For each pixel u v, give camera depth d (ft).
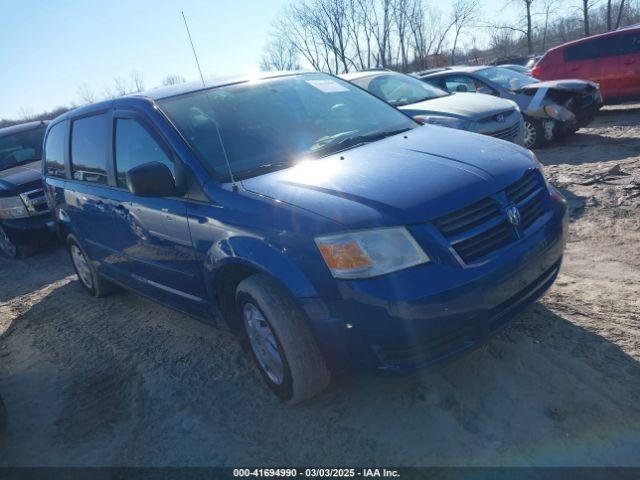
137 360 13.51
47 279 22.25
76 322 16.85
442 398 9.88
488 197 9.20
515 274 9.04
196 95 12.85
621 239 15.70
